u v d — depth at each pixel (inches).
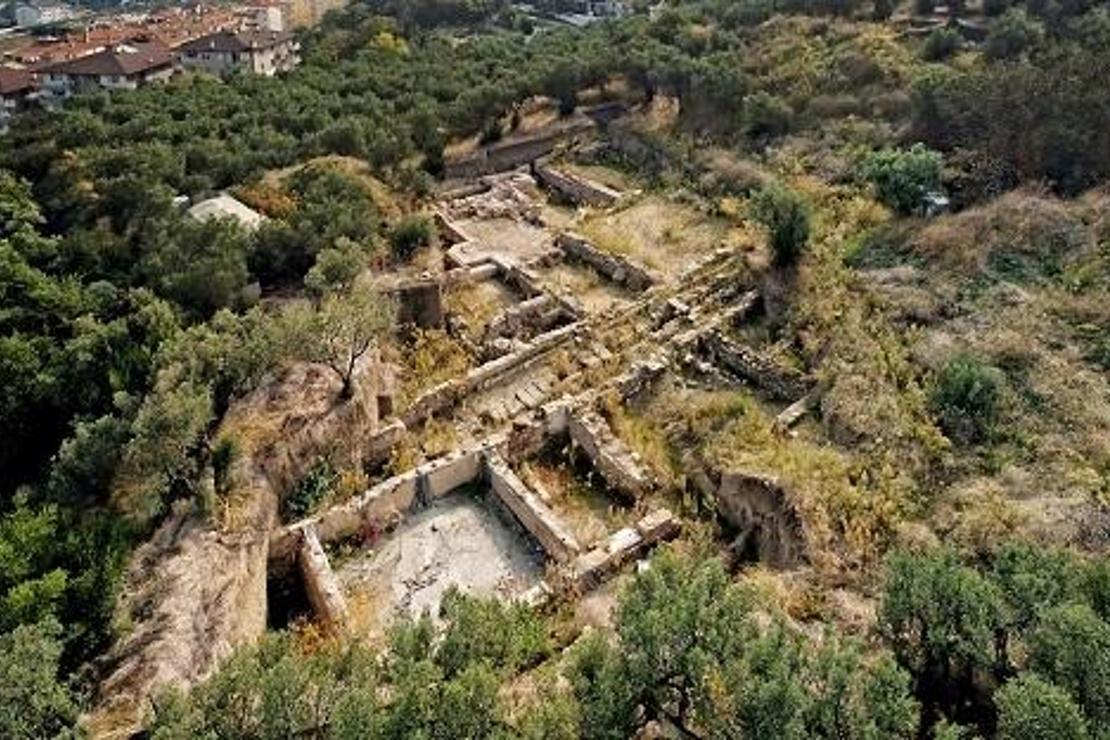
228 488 716.0
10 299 982.4
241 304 1007.6
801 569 639.8
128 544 650.8
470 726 419.2
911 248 1034.7
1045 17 1534.2
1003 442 728.3
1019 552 501.0
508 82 1721.2
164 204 1182.9
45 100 2807.6
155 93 1750.7
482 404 935.0
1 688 443.8
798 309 997.8
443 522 790.5
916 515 675.4
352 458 832.3
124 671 546.9
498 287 1187.3
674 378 940.0
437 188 1507.1
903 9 1775.3
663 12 2071.9
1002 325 855.1
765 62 1683.1
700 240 1233.4
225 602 620.1
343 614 659.4
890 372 834.8
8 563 602.5
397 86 1801.2
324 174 1279.5
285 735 432.5
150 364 845.2
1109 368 780.6
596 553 702.5
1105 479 661.3
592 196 1469.0
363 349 847.7
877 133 1336.1
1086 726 373.7
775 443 794.8
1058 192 1059.9
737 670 430.6
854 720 406.6
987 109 1182.3
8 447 855.7
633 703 440.8
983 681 464.4
